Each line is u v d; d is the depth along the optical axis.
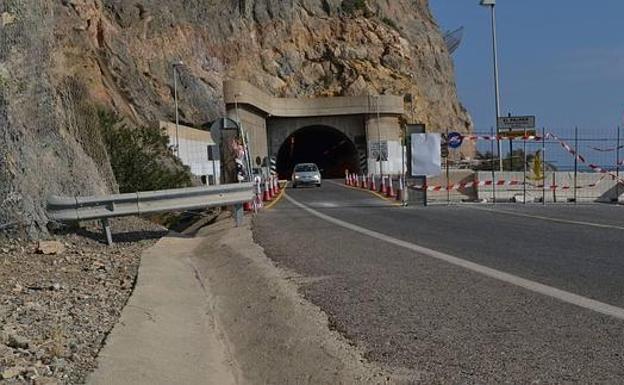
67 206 13.98
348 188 44.75
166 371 6.37
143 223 18.00
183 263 12.93
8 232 12.88
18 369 5.90
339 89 98.00
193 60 78.12
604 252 11.74
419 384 5.58
